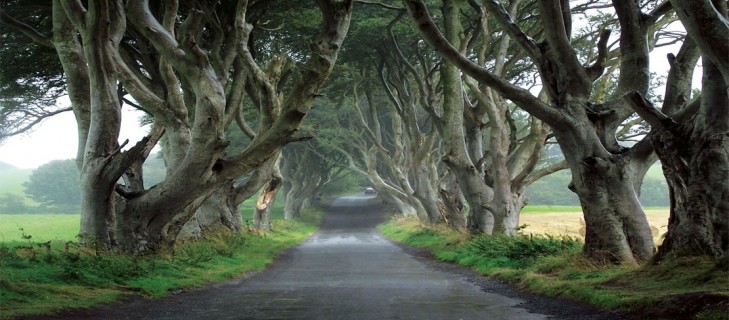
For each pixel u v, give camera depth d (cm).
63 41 1889
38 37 2145
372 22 3203
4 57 2647
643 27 1745
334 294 1398
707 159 1283
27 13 2394
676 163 1348
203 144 1789
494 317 1023
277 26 2880
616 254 1631
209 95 1777
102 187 1761
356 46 3472
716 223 1265
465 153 2950
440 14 3189
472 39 2864
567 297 1256
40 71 2786
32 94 2930
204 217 3297
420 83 3362
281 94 2508
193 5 2231
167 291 1426
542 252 1972
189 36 1748
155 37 1806
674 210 1362
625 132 2858
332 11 1734
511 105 4584
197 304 1219
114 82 1819
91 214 1777
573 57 1667
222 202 3353
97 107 1795
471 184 2944
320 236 5128
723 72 1094
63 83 2931
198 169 1812
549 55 1720
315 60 1733
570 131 1677
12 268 1319
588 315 1027
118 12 1862
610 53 2592
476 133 3161
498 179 2720
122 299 1256
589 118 1714
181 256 2011
